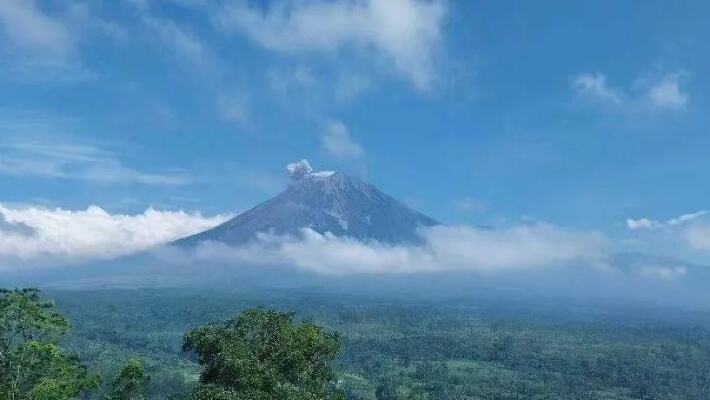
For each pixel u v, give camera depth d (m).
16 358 52.28
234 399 46.41
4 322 52.41
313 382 54.50
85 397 87.81
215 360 51.88
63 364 54.47
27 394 50.88
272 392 48.81
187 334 54.78
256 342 54.00
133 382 59.78
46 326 53.56
